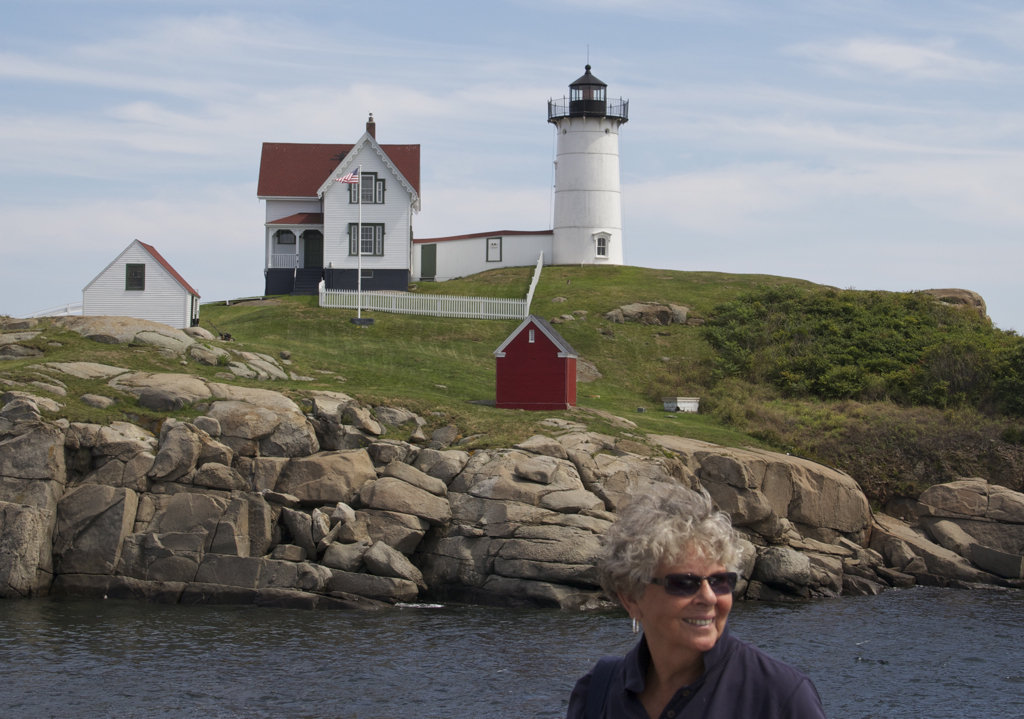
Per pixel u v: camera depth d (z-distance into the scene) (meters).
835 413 43.41
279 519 31.05
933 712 19.80
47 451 30.03
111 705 19.58
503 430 35.38
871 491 39.31
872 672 22.53
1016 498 36.62
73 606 28.02
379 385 41.72
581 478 32.78
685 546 4.74
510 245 71.25
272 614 28.02
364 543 30.41
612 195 71.12
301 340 52.19
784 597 31.80
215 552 29.95
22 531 28.98
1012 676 22.33
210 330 51.56
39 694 20.08
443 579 30.73
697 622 4.72
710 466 34.72
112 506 29.92
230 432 32.28
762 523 34.19
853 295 57.94
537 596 29.62
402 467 32.28
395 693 20.67
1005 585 34.44
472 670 22.42
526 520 30.67
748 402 45.47
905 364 48.56
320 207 68.12
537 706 19.94
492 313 58.19
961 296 62.09
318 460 31.89
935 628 27.14
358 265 57.84
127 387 34.44
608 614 28.73
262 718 19.05
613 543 4.96
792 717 4.53
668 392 48.56
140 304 46.53
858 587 33.12
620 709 4.89
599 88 71.19
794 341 52.16
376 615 28.12
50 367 35.62
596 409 42.31
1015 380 43.69
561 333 55.41
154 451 31.52
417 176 66.19
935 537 37.00
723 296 61.31
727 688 4.66
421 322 56.62
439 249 72.19
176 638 24.83
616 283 64.31
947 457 40.03
